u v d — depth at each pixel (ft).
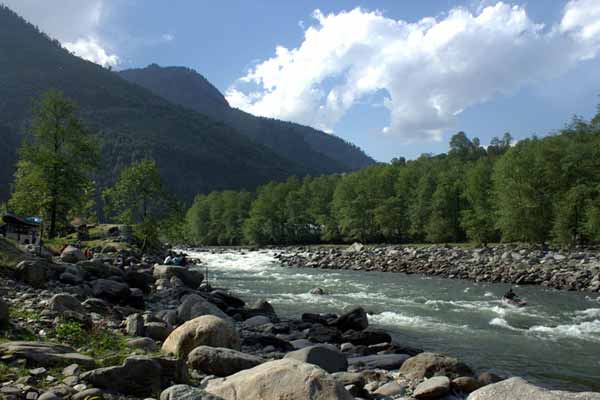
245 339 49.80
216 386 23.50
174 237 164.14
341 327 65.72
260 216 402.72
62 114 162.81
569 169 215.92
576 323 75.15
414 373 39.32
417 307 90.27
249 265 207.31
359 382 31.42
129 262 127.44
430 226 285.43
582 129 239.09
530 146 245.86
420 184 314.76
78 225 195.00
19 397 21.16
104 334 37.83
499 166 233.55
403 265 180.34
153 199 151.53
